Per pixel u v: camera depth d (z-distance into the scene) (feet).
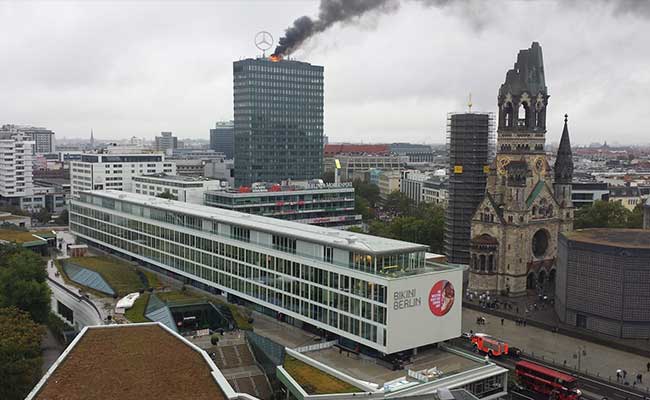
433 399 274.98
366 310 374.43
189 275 563.07
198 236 545.85
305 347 388.37
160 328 335.88
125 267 622.95
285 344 408.26
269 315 479.41
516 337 476.13
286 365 353.72
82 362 279.69
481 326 505.25
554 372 363.76
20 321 385.29
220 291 542.98
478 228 622.54
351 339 387.34
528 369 372.38
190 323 469.16
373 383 333.62
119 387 251.39
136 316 453.58
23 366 335.88
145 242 637.30
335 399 302.66
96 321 448.65
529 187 617.21
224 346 406.82
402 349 368.27
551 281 638.94
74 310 524.93
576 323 496.64
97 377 261.65
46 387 250.98
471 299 590.14
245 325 447.83
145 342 310.24
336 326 399.24
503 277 607.37
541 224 619.26
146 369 271.90
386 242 411.54
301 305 430.20
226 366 381.60
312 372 342.03
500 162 631.15
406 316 368.27
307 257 426.51
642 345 448.65
